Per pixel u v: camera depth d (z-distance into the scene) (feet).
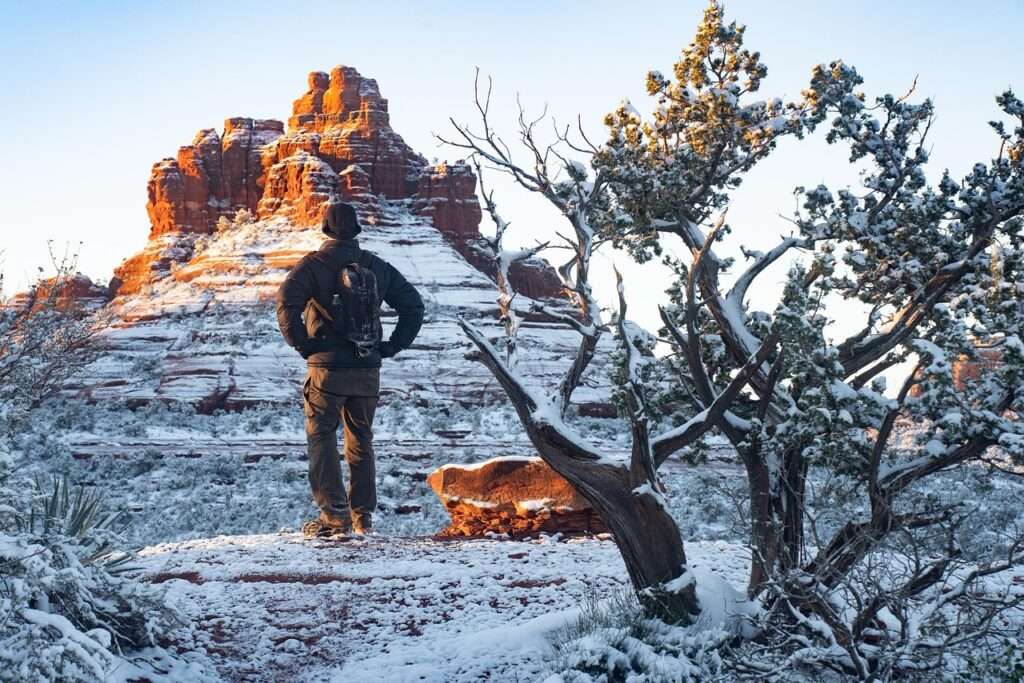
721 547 41.29
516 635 27.58
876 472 24.47
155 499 114.11
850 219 29.35
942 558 23.11
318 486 45.09
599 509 27.37
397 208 394.93
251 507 102.99
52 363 35.01
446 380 241.14
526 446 174.19
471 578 35.01
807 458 26.05
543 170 29.12
